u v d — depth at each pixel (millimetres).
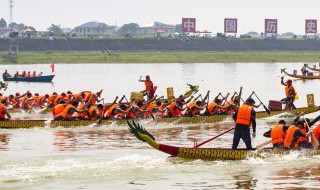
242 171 64000
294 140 70562
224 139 88250
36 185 57812
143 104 106312
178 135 93250
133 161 68312
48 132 96062
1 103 99562
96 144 83125
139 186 57719
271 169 65000
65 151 76750
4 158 71000
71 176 61312
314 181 59250
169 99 121688
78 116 103562
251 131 97750
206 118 109312
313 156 71562
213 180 60031
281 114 118062
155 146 67688
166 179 60406
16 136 91312
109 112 103500
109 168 64938
